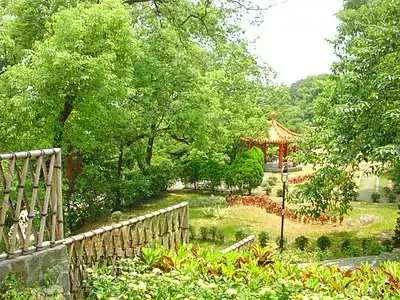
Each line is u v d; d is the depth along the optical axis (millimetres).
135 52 13055
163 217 8062
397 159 10680
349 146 12617
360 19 20172
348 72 14625
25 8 13789
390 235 15938
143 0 16984
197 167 24562
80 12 11930
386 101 11828
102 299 5246
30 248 4973
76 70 11070
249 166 23266
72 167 15133
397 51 12344
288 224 18125
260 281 5930
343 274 6367
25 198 5000
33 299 4699
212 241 15430
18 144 11039
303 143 14914
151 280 5535
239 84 24203
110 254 6555
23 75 10992
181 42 18594
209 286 5180
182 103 19031
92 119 12422
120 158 20219
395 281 5875
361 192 24719
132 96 16281
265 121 26688
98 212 17250
